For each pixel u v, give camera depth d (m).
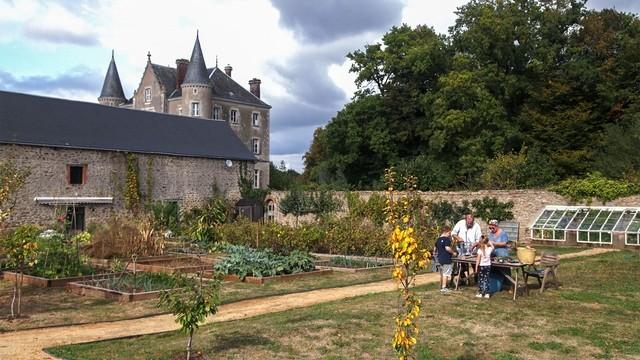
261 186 59.38
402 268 5.85
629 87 36.59
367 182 45.69
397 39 44.19
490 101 37.09
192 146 37.03
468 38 39.75
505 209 27.27
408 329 6.82
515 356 7.33
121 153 32.19
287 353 7.36
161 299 7.24
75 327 9.40
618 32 39.88
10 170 17.98
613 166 29.12
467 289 12.16
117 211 31.80
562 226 24.77
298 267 15.88
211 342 7.90
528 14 39.06
